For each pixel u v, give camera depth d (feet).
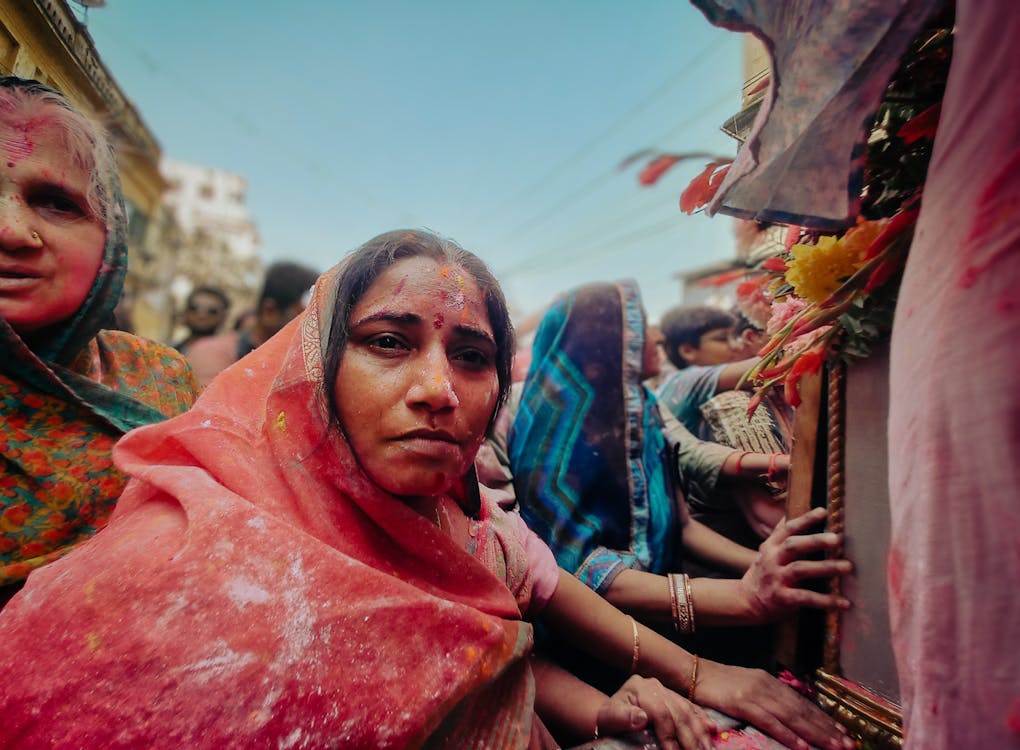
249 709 1.81
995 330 1.53
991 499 1.56
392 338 2.28
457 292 2.37
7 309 2.66
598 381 4.09
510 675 2.49
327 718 1.87
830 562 2.83
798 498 3.10
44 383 2.82
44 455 2.81
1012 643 1.55
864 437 2.76
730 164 2.35
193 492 2.17
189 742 1.76
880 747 2.56
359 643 2.00
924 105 2.18
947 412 1.64
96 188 2.93
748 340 4.29
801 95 1.88
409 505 2.49
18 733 1.81
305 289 7.39
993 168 1.54
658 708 2.71
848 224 2.26
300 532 2.15
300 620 1.96
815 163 2.11
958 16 1.61
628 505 3.88
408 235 2.51
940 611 1.67
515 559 2.93
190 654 1.84
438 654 2.14
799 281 2.54
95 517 2.94
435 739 2.14
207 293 9.52
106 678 1.82
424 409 2.22
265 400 2.62
